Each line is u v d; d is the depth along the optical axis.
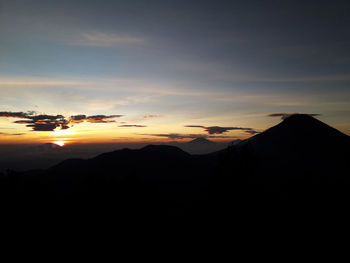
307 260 25.70
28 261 24.52
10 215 30.58
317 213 36.69
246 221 34.06
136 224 32.16
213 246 29.72
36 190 36.34
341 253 26.78
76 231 30.02
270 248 28.22
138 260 26.25
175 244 30.34
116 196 36.34
